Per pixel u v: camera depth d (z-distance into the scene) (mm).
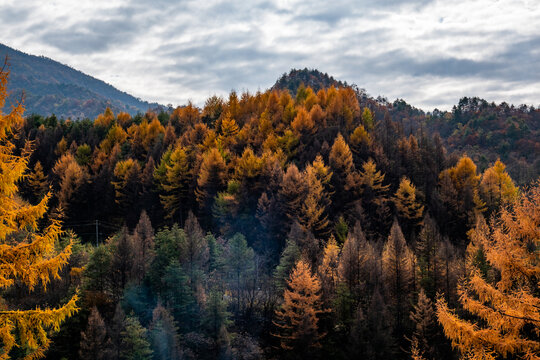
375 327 37844
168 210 72062
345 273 43250
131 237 47719
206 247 47625
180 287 42250
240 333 44656
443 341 37281
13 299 35500
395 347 38562
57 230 11219
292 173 58875
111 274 42875
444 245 48688
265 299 49625
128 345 33156
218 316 40250
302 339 37312
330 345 39094
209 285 48562
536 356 10273
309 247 46781
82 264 44188
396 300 44344
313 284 38656
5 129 10648
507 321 10906
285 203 56500
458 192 73500
